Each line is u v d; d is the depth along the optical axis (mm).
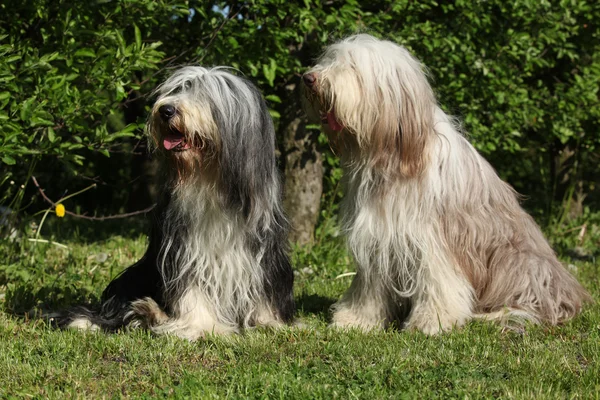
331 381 3402
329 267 6898
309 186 7855
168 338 4078
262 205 4324
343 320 4719
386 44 4414
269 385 3289
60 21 5629
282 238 4562
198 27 6941
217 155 4184
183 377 3422
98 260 6855
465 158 4598
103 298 4879
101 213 12445
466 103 8438
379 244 4480
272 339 4129
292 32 6754
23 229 6547
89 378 3463
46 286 5672
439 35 7586
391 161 4328
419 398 3180
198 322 4289
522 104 9016
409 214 4371
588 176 14445
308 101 4512
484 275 4633
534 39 8500
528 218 5000
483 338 4145
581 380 3361
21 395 3201
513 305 4625
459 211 4492
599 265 7367
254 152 4273
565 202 11016
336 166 8445
